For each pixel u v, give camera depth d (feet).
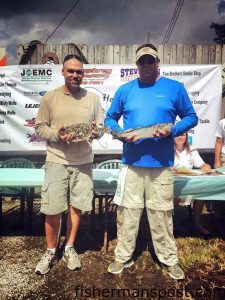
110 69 18.70
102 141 19.20
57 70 18.72
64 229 13.56
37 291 9.37
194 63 19.99
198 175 11.98
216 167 14.93
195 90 18.94
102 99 18.90
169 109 9.43
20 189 13.67
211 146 19.36
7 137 19.13
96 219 15.14
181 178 11.37
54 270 10.50
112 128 9.78
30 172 12.84
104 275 10.23
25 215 15.61
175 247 10.23
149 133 9.09
